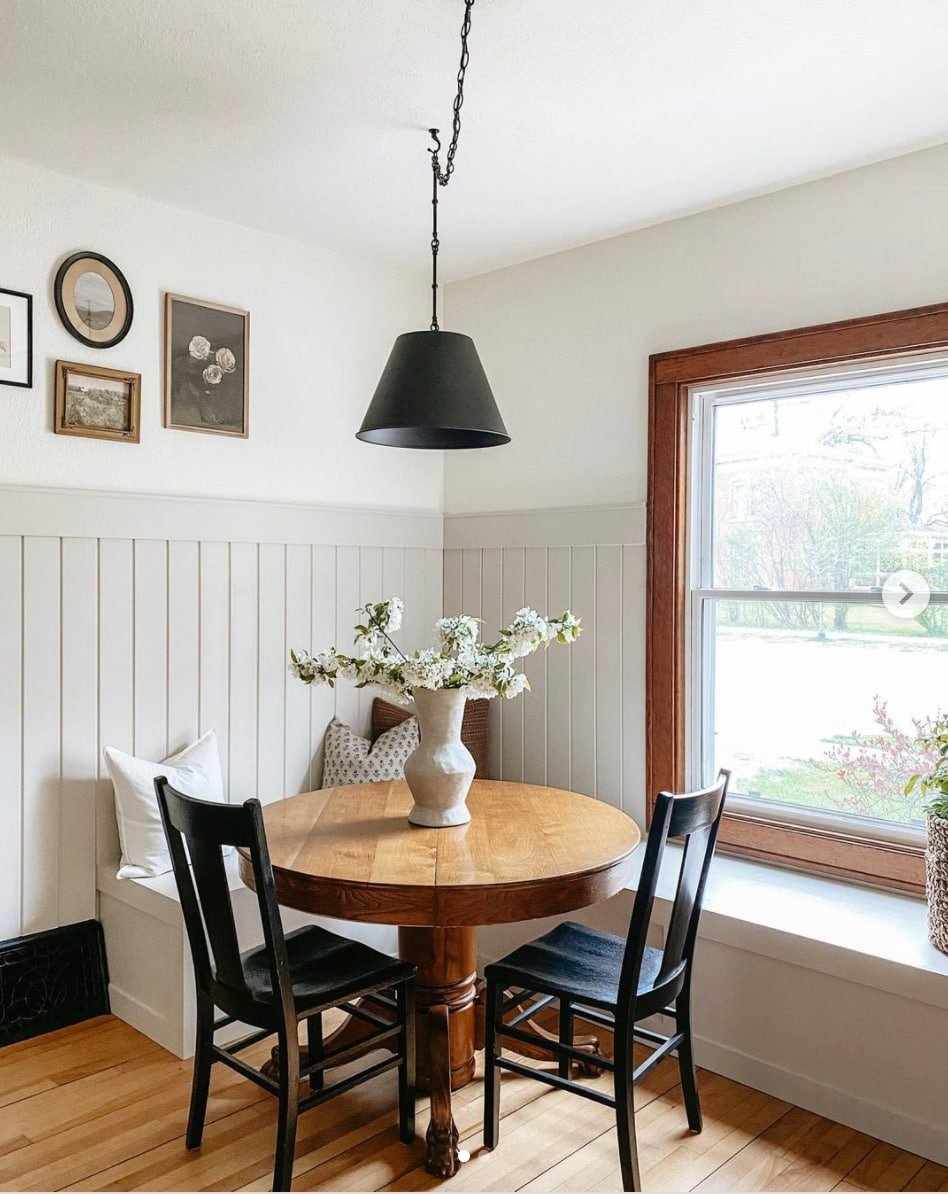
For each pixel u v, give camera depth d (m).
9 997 2.73
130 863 2.86
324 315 3.59
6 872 2.77
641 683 3.35
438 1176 2.10
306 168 2.84
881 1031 2.29
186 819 2.01
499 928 3.15
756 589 3.15
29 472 2.83
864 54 2.19
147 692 3.08
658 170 2.84
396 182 2.94
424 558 3.97
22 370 2.80
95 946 2.92
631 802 3.38
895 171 2.74
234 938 2.02
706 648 3.27
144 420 3.08
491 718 3.80
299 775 3.52
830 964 2.35
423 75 2.29
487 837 2.32
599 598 3.46
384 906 1.99
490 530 3.82
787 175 2.88
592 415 3.49
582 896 2.07
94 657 2.95
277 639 3.44
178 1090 2.47
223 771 3.29
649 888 1.96
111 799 2.99
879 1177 2.13
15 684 2.78
